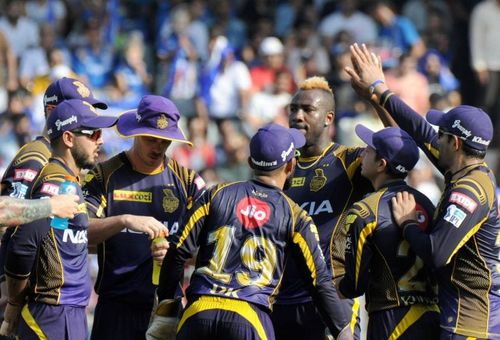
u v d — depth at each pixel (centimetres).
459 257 2222
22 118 5138
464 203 2177
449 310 2233
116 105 5419
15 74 5784
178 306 2288
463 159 2261
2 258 2370
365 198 2292
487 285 2214
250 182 2277
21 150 2456
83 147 2289
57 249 2238
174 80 5622
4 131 5138
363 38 5703
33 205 2012
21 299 2256
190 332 2192
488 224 2219
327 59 5569
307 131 2562
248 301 2183
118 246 2444
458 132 2245
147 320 2466
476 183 2209
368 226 2238
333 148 2586
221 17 6019
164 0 6319
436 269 2198
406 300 2234
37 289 2248
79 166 2309
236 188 2261
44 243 2231
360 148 2556
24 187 2391
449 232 2164
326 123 2580
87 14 6144
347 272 2269
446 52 5859
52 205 2036
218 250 2217
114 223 2303
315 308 2475
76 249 2266
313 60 5475
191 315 2200
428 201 2303
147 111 2406
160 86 5844
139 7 6388
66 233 2242
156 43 6181
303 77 5441
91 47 5884
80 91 2486
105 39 6003
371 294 2280
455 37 5953
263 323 2198
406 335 2225
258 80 5528
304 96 2575
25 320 2259
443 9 5950
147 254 2452
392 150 2297
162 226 2294
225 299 2183
